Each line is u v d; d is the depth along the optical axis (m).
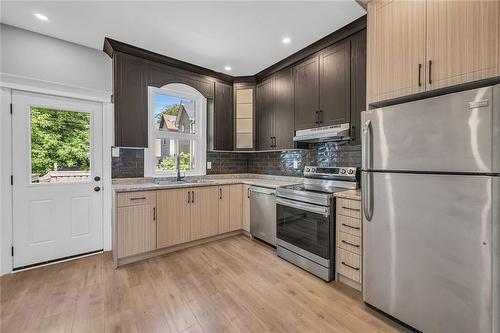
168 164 3.48
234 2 1.97
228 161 4.08
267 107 3.50
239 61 3.17
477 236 1.23
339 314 1.75
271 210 2.96
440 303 1.37
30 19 2.20
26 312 1.73
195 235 3.05
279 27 2.35
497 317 1.19
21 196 2.39
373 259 1.72
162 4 1.99
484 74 1.26
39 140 2.49
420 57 1.52
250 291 2.04
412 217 1.48
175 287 2.10
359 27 2.27
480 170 1.20
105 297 1.93
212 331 1.57
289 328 1.60
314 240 2.32
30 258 2.44
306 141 2.98
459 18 1.35
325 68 2.64
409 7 1.58
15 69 2.31
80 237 2.74
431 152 1.38
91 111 2.78
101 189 2.85
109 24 2.29
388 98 1.69
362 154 1.77
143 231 2.63
